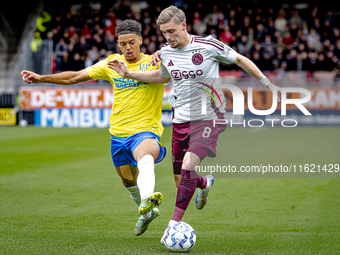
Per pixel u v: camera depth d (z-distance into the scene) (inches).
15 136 1862.7
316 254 458.0
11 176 964.6
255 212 660.1
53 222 589.6
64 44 2632.9
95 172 1020.5
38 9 3073.3
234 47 2551.7
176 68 510.6
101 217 620.7
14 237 514.9
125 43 536.7
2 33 3174.2
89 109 2319.1
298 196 781.3
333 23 2763.3
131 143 538.0
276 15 2797.7
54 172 1018.1
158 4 2864.2
